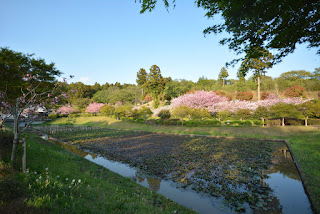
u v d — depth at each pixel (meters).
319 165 7.15
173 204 4.58
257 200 4.93
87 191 4.34
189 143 13.47
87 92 70.69
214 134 17.41
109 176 6.49
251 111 23.25
